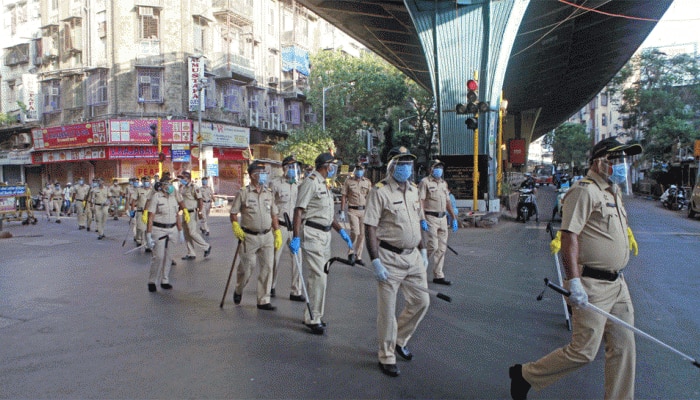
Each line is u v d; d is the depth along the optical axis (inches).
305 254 215.5
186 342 197.8
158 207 288.8
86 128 1024.2
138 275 339.3
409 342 197.9
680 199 910.4
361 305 254.1
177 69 1051.9
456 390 154.9
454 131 726.5
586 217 129.3
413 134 1520.7
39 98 1183.6
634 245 149.5
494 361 178.4
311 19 1502.2
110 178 1050.7
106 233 629.9
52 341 199.8
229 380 161.3
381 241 171.0
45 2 1173.1
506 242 481.1
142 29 1034.7
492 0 693.3
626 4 869.2
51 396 149.6
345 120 1274.6
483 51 706.2
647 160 1467.8
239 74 1149.7
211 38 1121.4
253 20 1246.3
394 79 1309.1
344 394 151.5
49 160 1128.2
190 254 404.8
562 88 1558.8
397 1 761.6
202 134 1048.2
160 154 836.0
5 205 730.8
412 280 173.9
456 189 728.3
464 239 503.2
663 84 1413.6
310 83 1346.0
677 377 165.0
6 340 201.5
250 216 244.4
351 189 356.8
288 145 1198.3
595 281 130.4
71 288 297.9
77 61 1120.8
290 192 293.9
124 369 170.4
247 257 247.6
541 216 771.4
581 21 937.5
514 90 1435.8
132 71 1035.3
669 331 211.8
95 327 218.1
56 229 689.0
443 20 711.1
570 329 213.6
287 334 208.4
